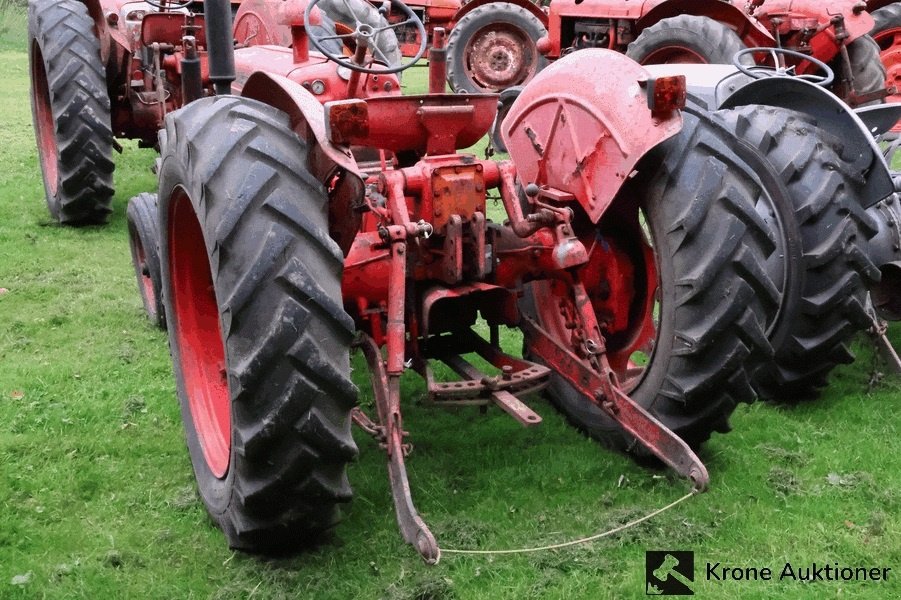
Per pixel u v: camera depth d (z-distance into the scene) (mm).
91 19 6660
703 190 3098
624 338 3789
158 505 3238
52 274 5688
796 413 4020
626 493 3312
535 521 3123
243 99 2941
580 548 2955
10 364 4395
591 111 3270
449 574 2834
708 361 3154
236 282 2561
